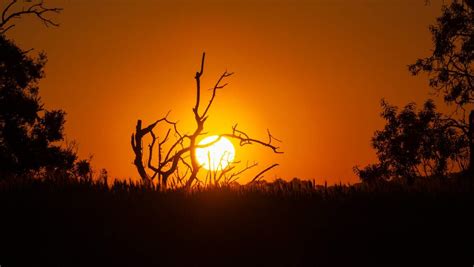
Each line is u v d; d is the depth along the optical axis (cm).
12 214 4100
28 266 3512
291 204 4334
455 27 11894
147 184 4638
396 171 11400
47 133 13238
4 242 3759
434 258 3741
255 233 3944
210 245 3809
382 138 11769
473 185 4647
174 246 3778
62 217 4075
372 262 3697
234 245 3812
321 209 4259
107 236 3850
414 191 4569
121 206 4244
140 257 3662
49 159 12812
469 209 4256
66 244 3759
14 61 13075
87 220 4041
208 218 4097
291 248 3806
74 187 4612
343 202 4369
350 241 3891
